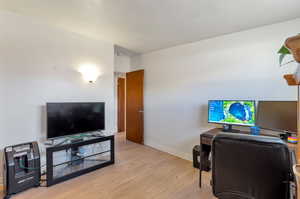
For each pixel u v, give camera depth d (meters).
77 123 2.61
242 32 2.59
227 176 1.22
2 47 2.12
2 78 2.13
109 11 2.10
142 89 4.21
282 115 1.92
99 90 3.15
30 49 2.34
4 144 2.14
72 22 2.43
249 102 2.25
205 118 2.99
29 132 2.33
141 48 3.68
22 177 2.02
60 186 2.17
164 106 3.72
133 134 4.49
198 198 1.96
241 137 1.13
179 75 3.42
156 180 2.37
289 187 1.04
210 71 2.93
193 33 2.75
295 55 0.85
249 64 2.52
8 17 2.16
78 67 2.85
